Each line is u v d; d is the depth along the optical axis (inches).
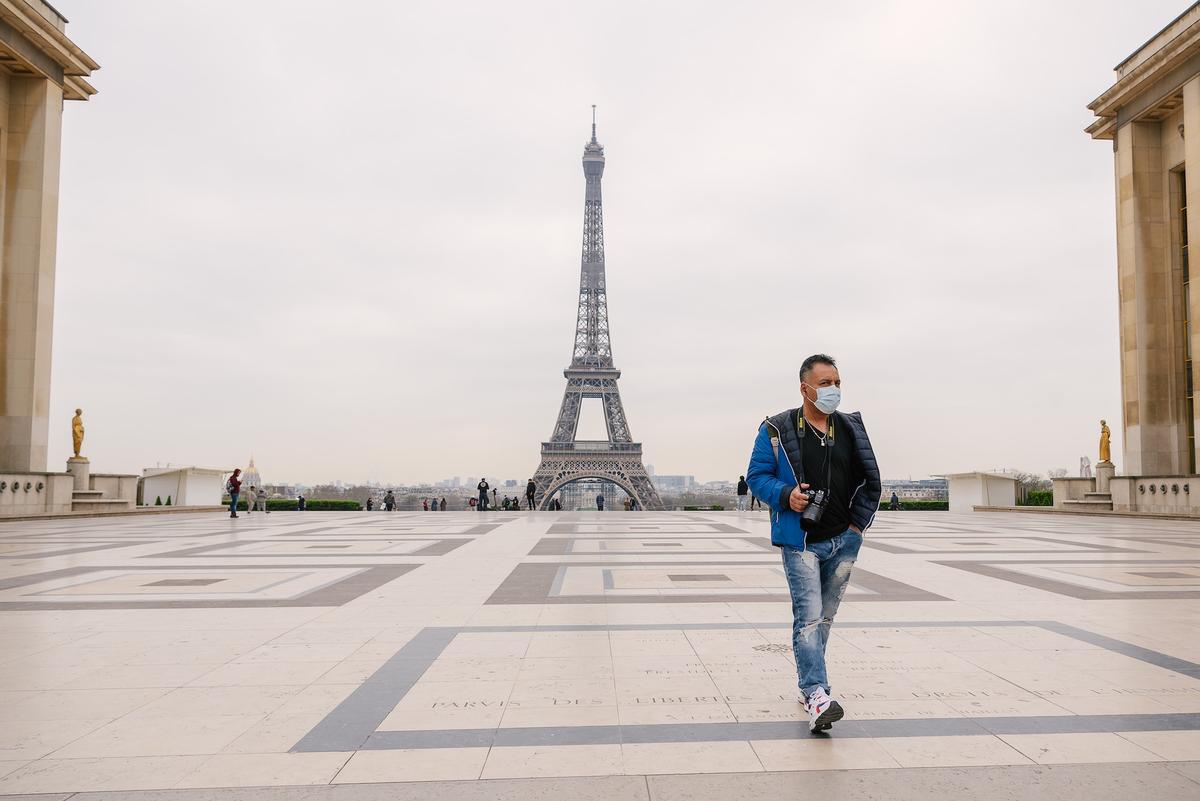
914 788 217.3
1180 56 1876.2
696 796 212.2
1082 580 627.8
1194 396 1819.6
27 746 248.5
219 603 517.7
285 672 340.8
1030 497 2485.2
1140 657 365.4
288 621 455.5
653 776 226.5
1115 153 2285.9
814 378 284.0
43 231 1834.4
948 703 295.4
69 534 1175.6
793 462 286.2
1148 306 2086.6
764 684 323.3
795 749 248.5
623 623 450.9
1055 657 365.4
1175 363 2065.7
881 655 369.1
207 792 213.9
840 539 284.2
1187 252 2015.3
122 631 426.3
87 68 1953.7
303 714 282.4
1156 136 2128.4
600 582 622.5
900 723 273.0
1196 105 1860.2
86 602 520.7
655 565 744.3
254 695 306.0
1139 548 925.2
